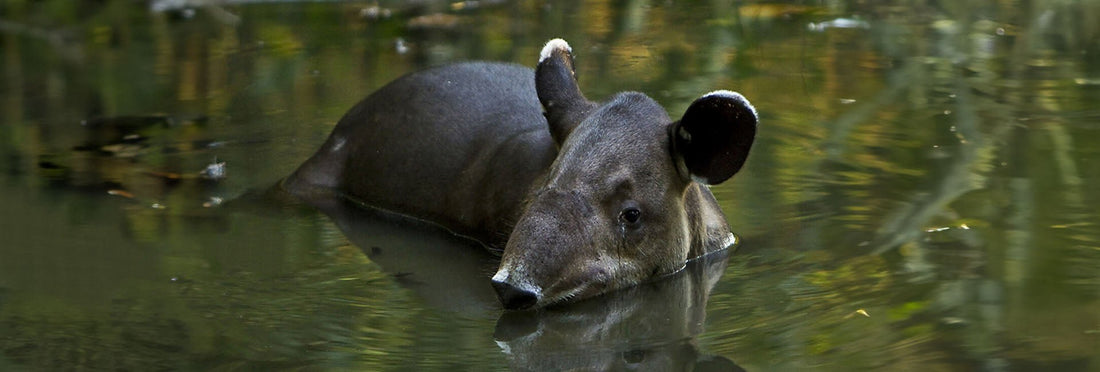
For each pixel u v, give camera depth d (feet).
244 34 67.21
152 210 39.68
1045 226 35.01
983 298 29.68
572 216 30.68
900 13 68.08
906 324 28.27
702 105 31.19
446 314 30.35
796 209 37.88
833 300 30.07
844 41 61.82
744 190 39.93
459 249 36.55
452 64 43.39
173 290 31.94
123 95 55.36
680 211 32.76
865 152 43.55
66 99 54.75
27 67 61.52
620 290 31.76
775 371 25.81
